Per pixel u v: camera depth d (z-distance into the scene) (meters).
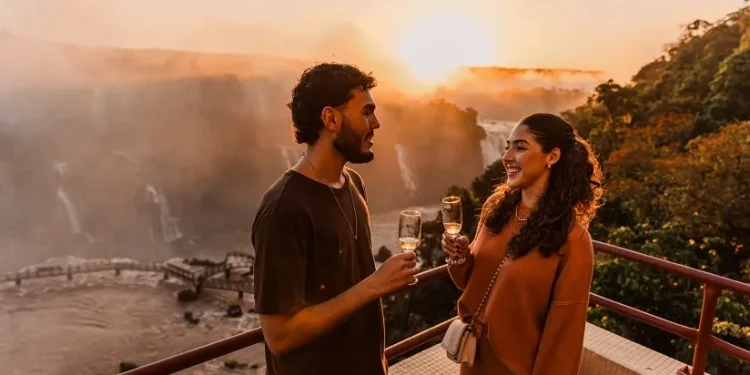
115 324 35.47
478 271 1.96
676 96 36.56
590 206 1.82
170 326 35.12
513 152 1.82
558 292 1.71
